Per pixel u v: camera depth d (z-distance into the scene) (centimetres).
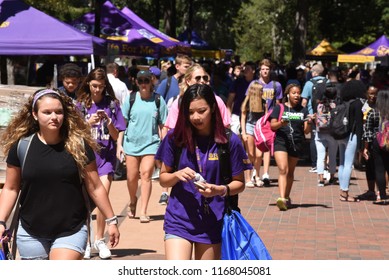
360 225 1069
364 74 2602
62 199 540
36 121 550
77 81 862
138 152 1028
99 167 832
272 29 7356
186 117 563
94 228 970
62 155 540
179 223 561
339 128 1256
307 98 1606
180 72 1127
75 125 547
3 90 737
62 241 539
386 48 3031
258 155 1415
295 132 1161
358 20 4644
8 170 551
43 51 1431
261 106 1377
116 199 1234
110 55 2003
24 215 544
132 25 2133
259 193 1345
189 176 545
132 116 1023
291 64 2520
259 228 1035
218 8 4878
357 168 1748
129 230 993
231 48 8069
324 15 4731
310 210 1184
